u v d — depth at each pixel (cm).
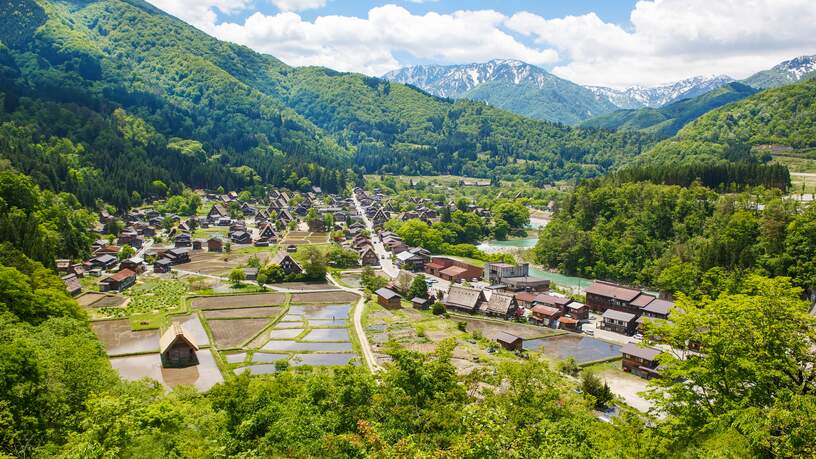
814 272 12094
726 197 16138
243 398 4706
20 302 7044
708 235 15362
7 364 3856
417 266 17088
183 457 3538
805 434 2689
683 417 3547
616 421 4022
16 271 7412
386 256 18888
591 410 6028
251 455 3600
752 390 3338
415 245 19912
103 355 7444
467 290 12588
